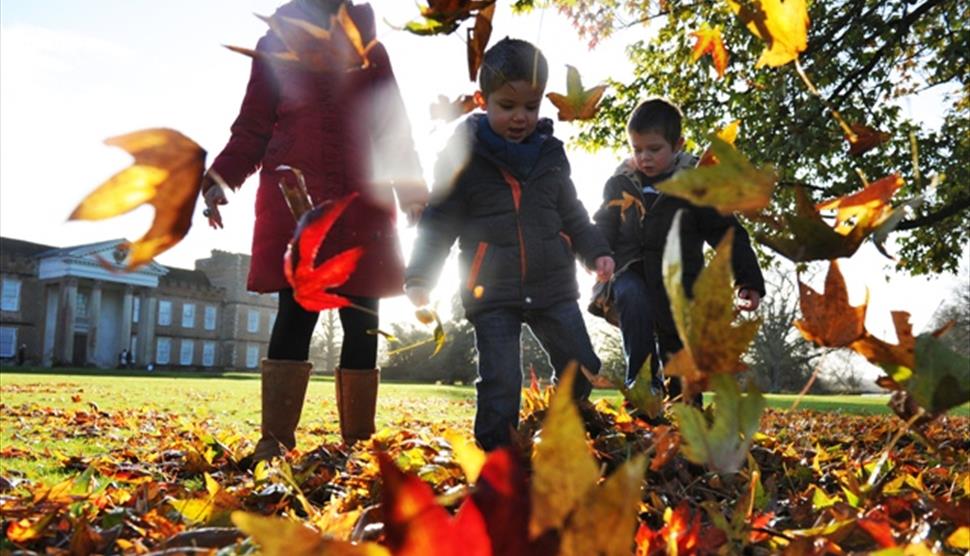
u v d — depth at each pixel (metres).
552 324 2.77
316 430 4.80
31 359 51.00
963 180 7.32
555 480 0.47
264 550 0.46
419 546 0.47
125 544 1.14
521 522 0.47
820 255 0.76
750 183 0.56
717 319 0.58
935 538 1.10
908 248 9.52
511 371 2.66
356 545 0.47
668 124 3.15
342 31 0.76
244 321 62.94
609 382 1.09
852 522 1.00
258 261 2.84
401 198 2.86
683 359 0.60
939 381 0.71
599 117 8.87
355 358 3.06
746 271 3.15
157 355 56.81
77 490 1.57
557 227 2.84
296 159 2.83
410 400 11.47
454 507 1.45
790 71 6.53
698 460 0.60
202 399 9.53
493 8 0.87
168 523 1.23
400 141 2.89
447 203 2.86
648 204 3.30
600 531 0.46
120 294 55.09
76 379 18.33
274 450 2.79
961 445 3.68
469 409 8.60
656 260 3.30
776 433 4.02
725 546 1.00
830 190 7.45
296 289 0.71
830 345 0.75
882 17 6.52
